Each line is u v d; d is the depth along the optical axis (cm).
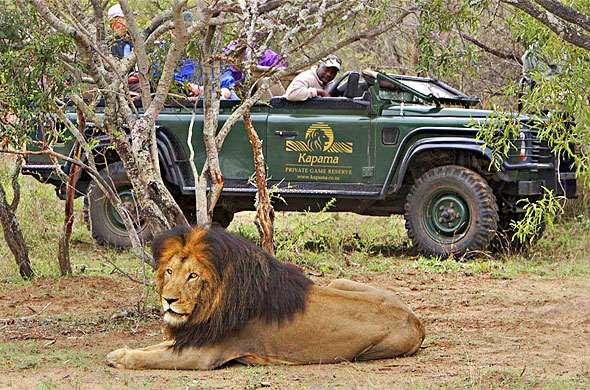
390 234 1967
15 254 1452
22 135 1084
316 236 1847
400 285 1473
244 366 905
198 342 894
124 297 1334
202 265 880
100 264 1585
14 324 1154
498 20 1856
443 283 1487
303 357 911
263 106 1739
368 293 954
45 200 2020
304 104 1731
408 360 948
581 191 2069
